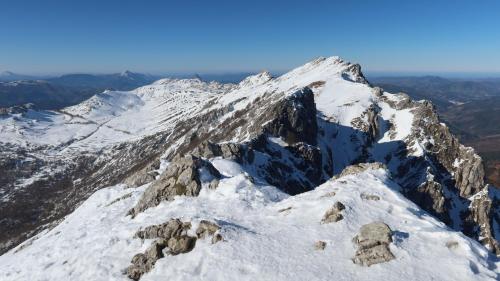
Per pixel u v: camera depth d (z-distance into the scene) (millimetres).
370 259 31516
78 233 55125
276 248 35125
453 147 126688
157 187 57406
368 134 142000
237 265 33250
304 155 110938
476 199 107688
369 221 37812
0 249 165625
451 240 33188
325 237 35875
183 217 42562
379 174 51594
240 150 89250
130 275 37312
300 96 129625
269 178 90562
